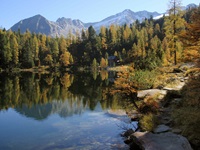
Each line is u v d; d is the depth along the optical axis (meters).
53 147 11.55
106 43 146.88
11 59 92.75
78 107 22.16
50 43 140.75
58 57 123.56
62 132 14.07
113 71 95.19
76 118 17.72
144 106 14.99
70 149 11.10
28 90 35.09
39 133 14.13
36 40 120.25
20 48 106.06
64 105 23.34
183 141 8.61
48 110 21.17
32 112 20.45
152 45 94.50
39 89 36.34
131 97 17.50
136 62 26.64
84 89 35.94
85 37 153.75
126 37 145.38
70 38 160.12
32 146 11.87
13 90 34.88
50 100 26.50
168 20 39.75
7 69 90.25
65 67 116.44
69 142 12.14
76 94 30.86
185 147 8.29
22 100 26.61
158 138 9.22
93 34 154.25
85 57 129.00
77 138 12.73
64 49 129.50
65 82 48.09
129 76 18.03
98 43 140.12
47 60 113.31
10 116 19.11
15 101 25.97
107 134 13.12
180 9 38.91
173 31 39.03
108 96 27.80
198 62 11.38
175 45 38.47
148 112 13.73
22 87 38.69
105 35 150.00
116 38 146.25
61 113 19.78
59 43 136.38
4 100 26.52
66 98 27.77
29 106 23.17
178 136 9.06
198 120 9.68
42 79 55.91
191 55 11.46
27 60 103.94
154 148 8.43
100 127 14.71
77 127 15.05
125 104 19.92
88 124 15.66
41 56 123.31
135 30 155.00
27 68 103.94
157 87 18.92
